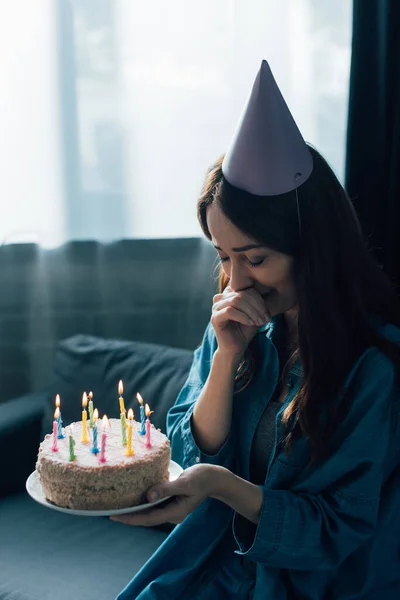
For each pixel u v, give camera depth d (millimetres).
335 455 1189
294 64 2250
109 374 2156
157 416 2018
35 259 2598
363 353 1218
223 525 1340
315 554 1188
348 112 2084
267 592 1229
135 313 2602
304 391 1196
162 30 2391
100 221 2541
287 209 1144
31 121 2504
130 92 2447
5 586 1651
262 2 2254
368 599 1254
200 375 1479
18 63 2479
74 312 2639
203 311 2533
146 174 2486
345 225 1202
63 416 2166
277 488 1248
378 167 2096
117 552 1809
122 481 1155
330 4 2191
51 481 1182
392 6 1994
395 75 2031
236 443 1360
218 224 1171
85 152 2504
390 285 1303
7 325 2676
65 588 1639
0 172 2543
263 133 1123
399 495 1257
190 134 2432
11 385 2721
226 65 2357
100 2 2418
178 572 1328
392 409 1224
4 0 2453
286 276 1201
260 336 1352
